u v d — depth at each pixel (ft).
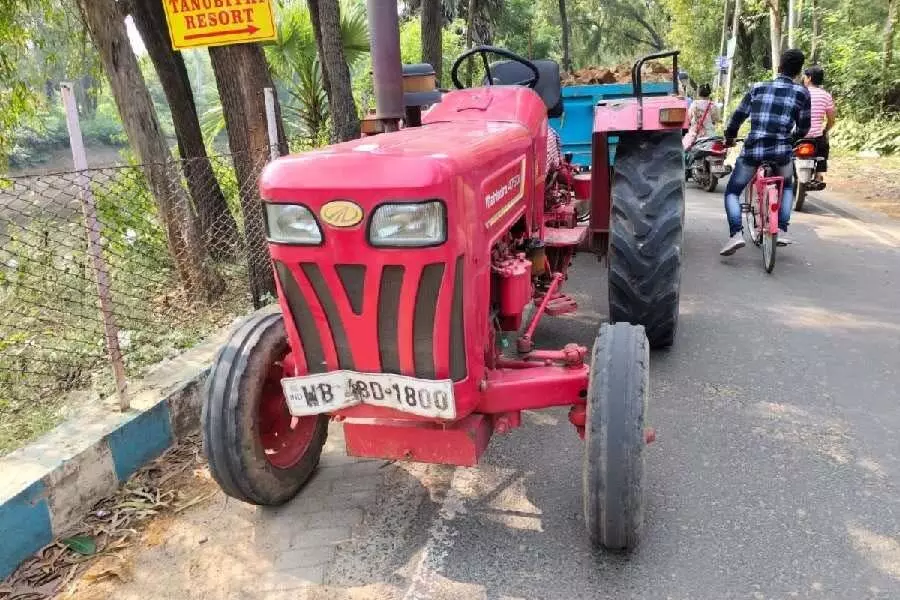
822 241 25.04
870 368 14.56
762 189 22.13
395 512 10.46
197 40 15.31
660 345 15.23
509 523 10.07
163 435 12.40
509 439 12.36
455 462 9.22
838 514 9.95
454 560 9.33
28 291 16.58
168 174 18.49
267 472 10.18
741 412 12.91
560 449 11.98
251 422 9.83
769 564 9.02
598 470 8.52
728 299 19.03
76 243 16.78
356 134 28.43
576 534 9.77
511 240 10.89
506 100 11.84
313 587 9.00
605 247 16.84
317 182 7.81
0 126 25.59
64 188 16.21
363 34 35.83
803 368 14.65
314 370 8.99
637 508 8.60
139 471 11.84
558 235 14.49
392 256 7.82
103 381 13.88
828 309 18.04
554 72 15.90
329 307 8.47
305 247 8.08
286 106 38.04
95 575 9.45
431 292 8.04
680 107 13.87
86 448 10.79
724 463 11.31
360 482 11.32
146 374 13.58
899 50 51.39
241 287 20.12
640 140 14.89
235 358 9.93
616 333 9.29
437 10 35.73
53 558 9.84
